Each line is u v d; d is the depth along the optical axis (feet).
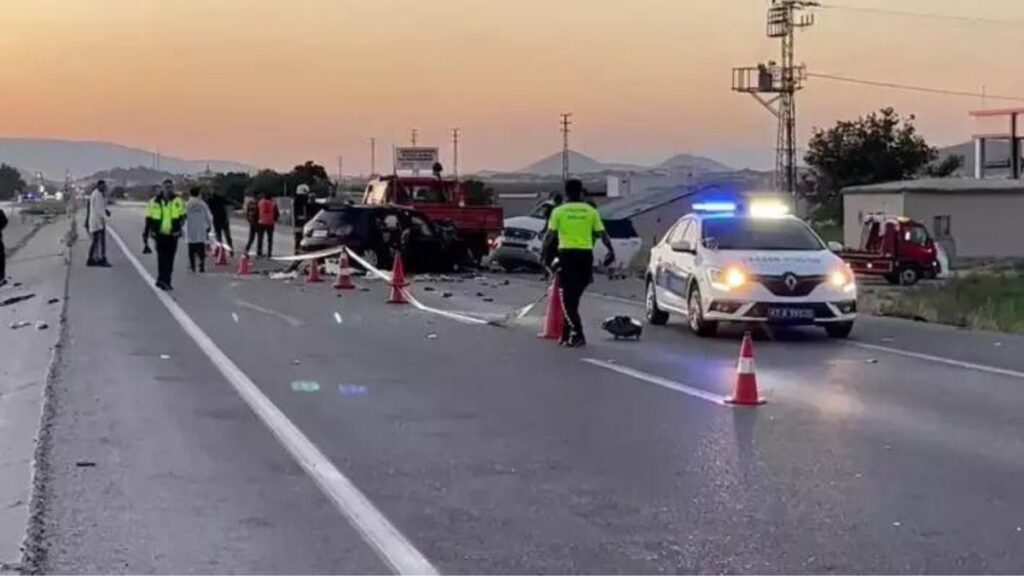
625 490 27.45
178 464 30.25
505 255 115.75
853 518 24.86
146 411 37.76
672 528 24.23
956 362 49.32
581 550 22.79
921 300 85.97
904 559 22.03
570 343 54.90
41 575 21.53
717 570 21.49
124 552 22.85
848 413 37.17
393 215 107.86
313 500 26.68
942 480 28.22
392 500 26.68
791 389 42.04
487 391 41.73
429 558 22.38
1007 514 25.09
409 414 37.27
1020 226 188.44
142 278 98.32
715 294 56.75
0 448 34.01
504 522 24.81
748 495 26.89
